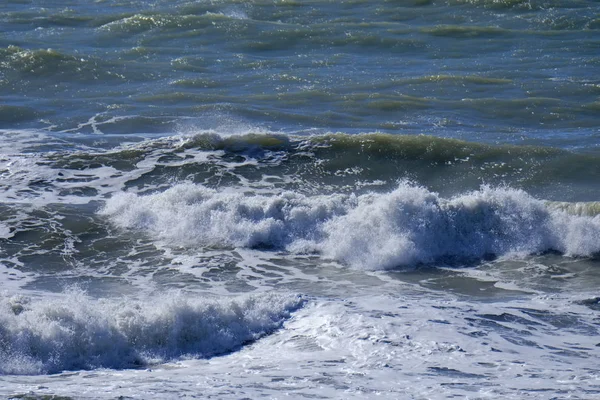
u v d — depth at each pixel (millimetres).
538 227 49750
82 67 91750
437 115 76062
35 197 55656
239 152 64375
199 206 51812
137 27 112250
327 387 26859
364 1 129750
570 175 60969
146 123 73250
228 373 29203
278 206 51594
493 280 44406
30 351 30953
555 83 86125
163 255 47562
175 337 32938
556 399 25312
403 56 100562
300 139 66125
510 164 62562
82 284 42969
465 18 119938
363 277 44719
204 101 79875
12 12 122438
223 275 44562
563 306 38125
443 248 48719
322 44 105125
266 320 34812
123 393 25828
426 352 30875
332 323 34344
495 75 89938
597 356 31078
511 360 30094
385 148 64688
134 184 58844
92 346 31688
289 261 47031
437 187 60188
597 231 48812
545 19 116812
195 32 109562
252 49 103438
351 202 51875
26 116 75750
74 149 65312
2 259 46469
